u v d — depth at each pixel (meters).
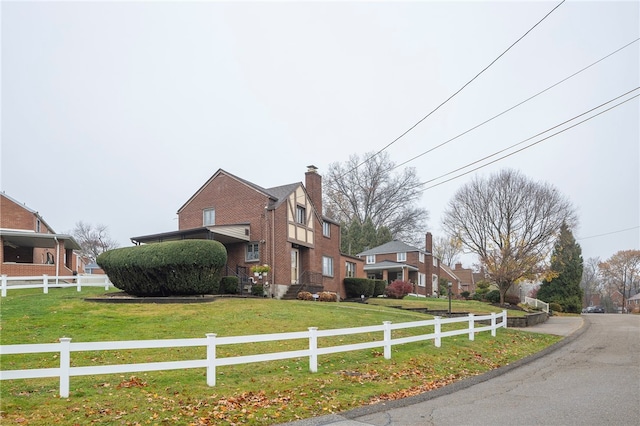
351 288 36.38
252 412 8.65
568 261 46.25
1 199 33.75
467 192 41.16
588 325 27.67
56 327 14.50
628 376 12.48
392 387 10.96
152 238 29.34
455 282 69.75
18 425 7.34
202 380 10.38
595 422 8.23
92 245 80.75
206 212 31.81
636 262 80.25
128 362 11.36
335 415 8.75
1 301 18.78
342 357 13.40
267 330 15.80
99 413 8.05
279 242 29.00
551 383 11.74
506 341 18.70
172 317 16.80
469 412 9.00
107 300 19.67
